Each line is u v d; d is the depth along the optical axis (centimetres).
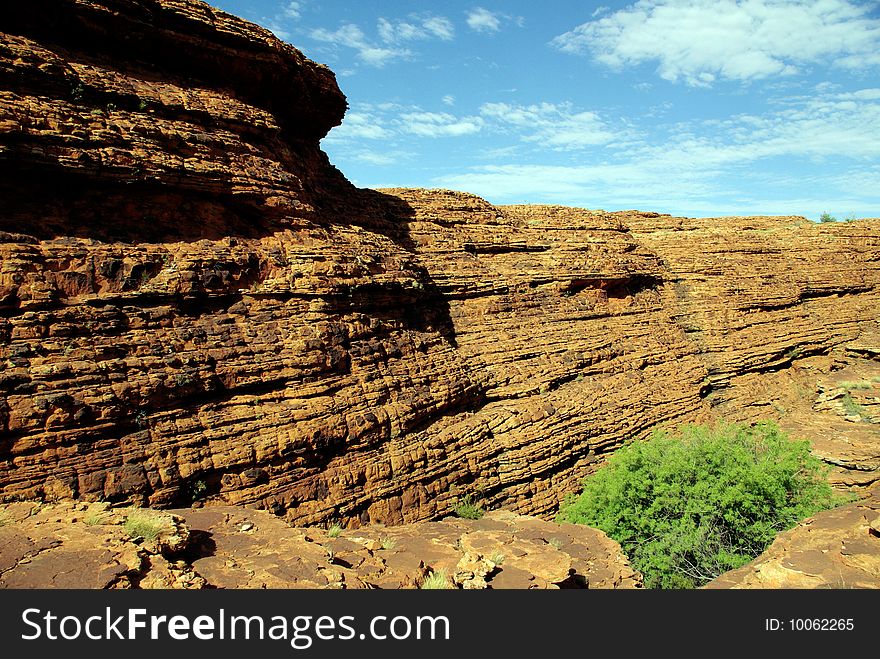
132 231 1562
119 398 1317
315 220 1978
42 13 1504
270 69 1973
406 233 2700
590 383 2658
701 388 3091
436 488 1788
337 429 1625
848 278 4428
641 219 4494
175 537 906
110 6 1588
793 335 3772
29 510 963
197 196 1684
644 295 3503
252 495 1418
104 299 1421
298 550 1005
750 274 3981
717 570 1502
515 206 3559
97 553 805
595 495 1797
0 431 1161
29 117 1371
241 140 1825
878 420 2975
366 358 1862
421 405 1916
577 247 3262
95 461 1245
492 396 2300
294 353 1656
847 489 2422
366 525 1578
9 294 1290
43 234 1410
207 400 1483
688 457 1772
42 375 1242
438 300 2564
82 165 1438
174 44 1736
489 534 1301
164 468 1313
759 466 1686
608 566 1233
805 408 3262
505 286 2803
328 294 1809
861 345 3884
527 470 2053
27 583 720
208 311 1605
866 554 910
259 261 1731
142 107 1602
